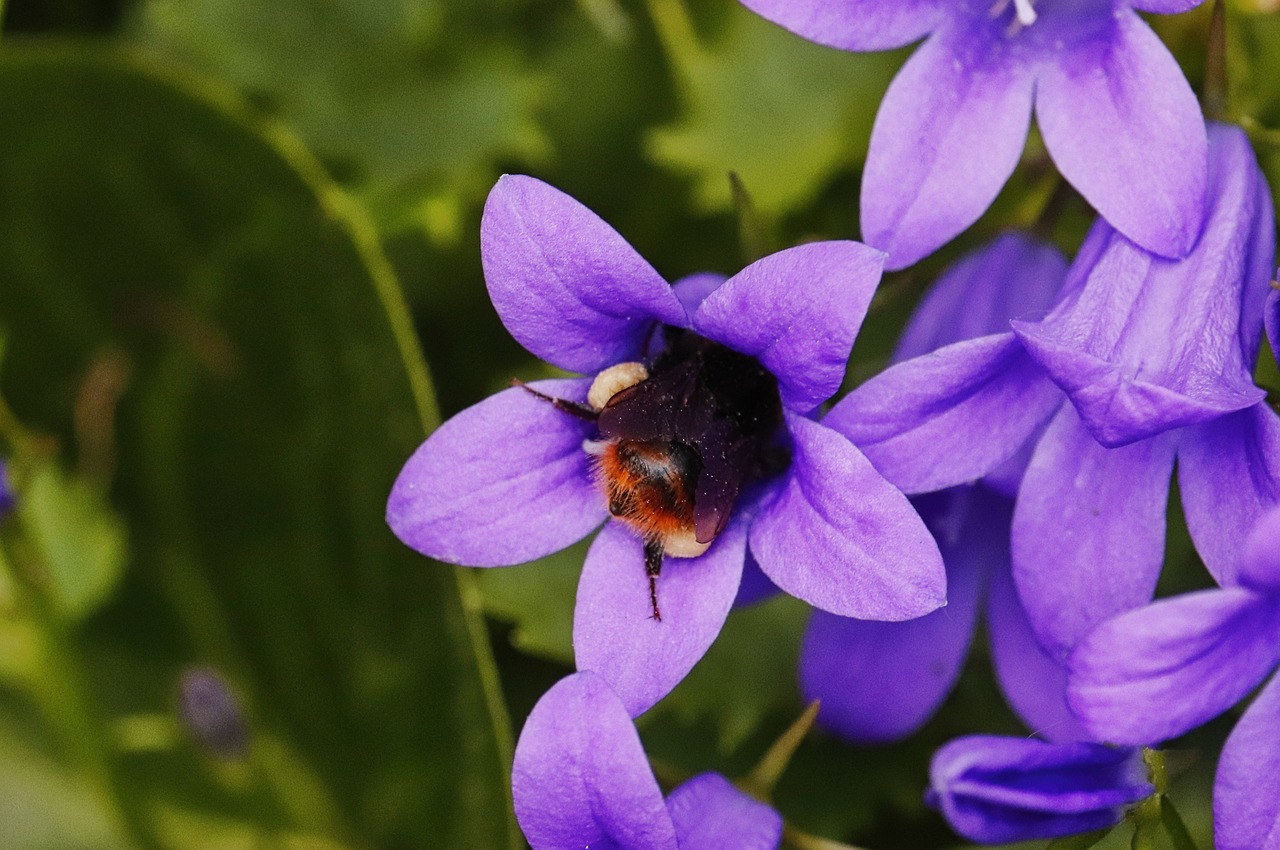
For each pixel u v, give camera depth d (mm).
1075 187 260
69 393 314
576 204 252
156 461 314
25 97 303
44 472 311
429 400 297
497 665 312
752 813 264
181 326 308
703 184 319
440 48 325
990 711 302
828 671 276
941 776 254
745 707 305
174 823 321
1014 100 261
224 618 319
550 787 250
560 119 327
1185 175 255
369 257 298
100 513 313
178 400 311
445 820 308
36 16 327
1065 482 259
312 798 318
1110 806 257
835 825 300
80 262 310
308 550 311
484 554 260
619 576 260
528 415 261
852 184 320
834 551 251
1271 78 299
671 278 323
